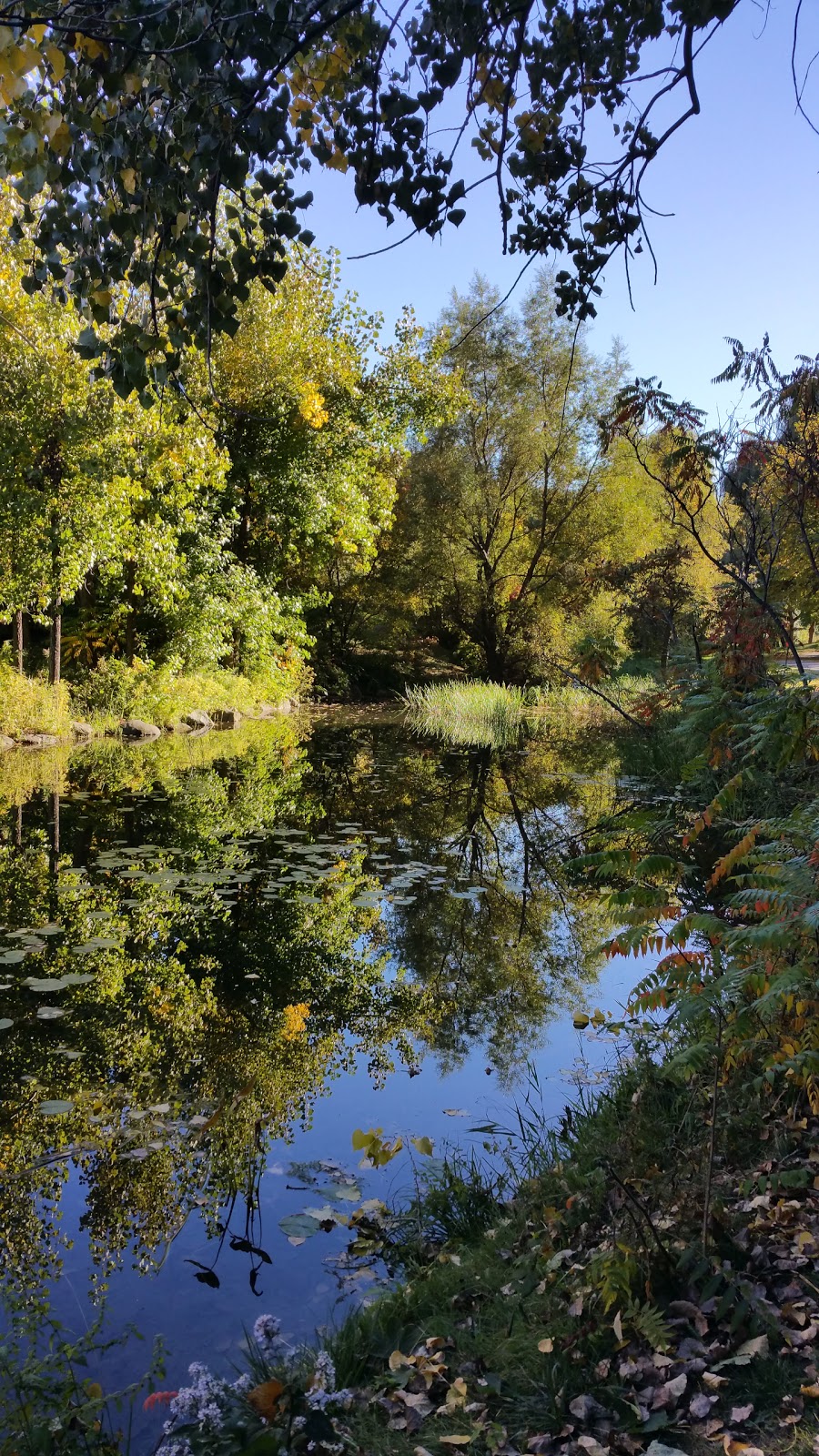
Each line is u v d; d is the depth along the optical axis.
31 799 10.30
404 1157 3.53
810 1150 2.85
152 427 13.69
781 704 4.07
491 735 18.34
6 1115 3.82
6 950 5.67
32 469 13.03
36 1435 2.00
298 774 12.94
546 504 23.59
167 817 9.67
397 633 27.58
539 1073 4.25
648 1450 1.85
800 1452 1.79
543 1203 2.98
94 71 1.94
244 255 2.17
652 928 3.25
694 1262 2.38
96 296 2.14
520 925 6.53
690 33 2.13
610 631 18.81
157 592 16.20
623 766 13.27
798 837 3.25
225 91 1.93
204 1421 2.07
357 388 21.23
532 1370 2.17
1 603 13.68
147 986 5.25
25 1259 2.89
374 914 6.68
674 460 5.99
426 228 2.33
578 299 2.67
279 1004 5.07
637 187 2.45
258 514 21.33
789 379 5.40
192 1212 3.17
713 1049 2.73
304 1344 2.48
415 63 2.20
